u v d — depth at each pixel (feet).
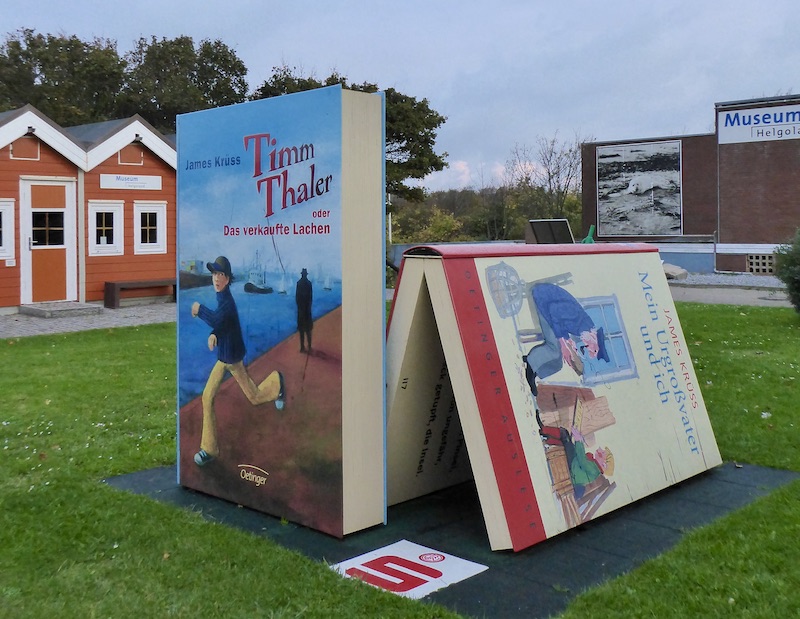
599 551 14.40
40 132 53.72
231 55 149.89
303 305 15.33
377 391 15.37
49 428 22.77
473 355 14.61
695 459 18.98
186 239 17.83
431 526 15.81
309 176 15.06
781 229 98.84
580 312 17.38
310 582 12.85
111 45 146.30
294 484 15.76
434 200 147.02
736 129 100.17
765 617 11.64
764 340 39.45
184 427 18.13
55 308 52.85
